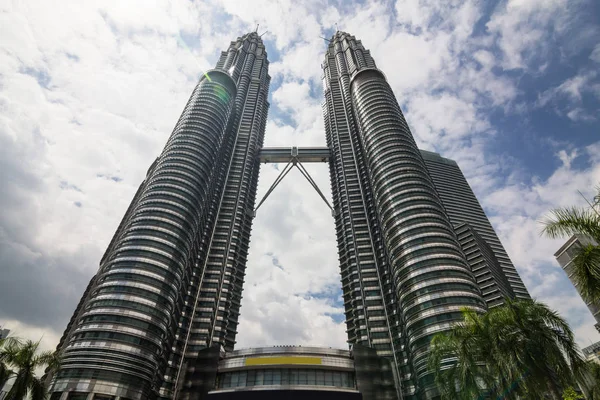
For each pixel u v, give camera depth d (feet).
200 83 578.25
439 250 328.49
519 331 95.76
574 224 66.90
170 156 437.17
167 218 362.94
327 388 220.23
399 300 332.39
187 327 369.91
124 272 306.76
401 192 395.75
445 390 117.19
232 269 453.58
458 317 274.16
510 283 506.89
